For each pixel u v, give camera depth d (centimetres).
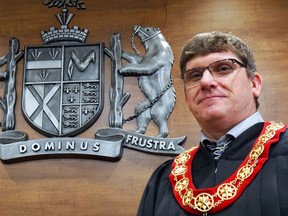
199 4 192
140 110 179
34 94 185
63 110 182
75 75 186
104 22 194
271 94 176
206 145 98
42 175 178
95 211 172
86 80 185
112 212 171
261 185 81
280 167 82
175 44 187
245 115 94
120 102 181
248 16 188
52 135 179
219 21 188
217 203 83
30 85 186
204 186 89
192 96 97
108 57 189
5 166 181
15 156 177
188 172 96
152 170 173
